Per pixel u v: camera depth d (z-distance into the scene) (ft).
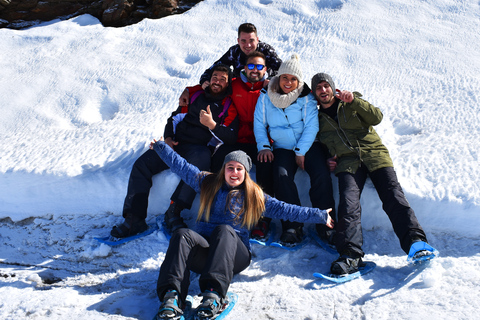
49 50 20.80
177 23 21.70
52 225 12.94
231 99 12.85
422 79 16.87
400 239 10.34
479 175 11.78
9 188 13.30
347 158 11.63
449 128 14.03
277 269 10.57
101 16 23.79
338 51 18.75
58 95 18.06
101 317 9.01
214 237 9.04
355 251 10.18
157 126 15.35
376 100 16.10
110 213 13.03
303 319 8.75
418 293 9.16
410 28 19.62
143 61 19.54
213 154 12.66
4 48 21.47
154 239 11.80
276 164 11.84
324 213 9.69
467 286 9.11
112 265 11.21
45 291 10.12
